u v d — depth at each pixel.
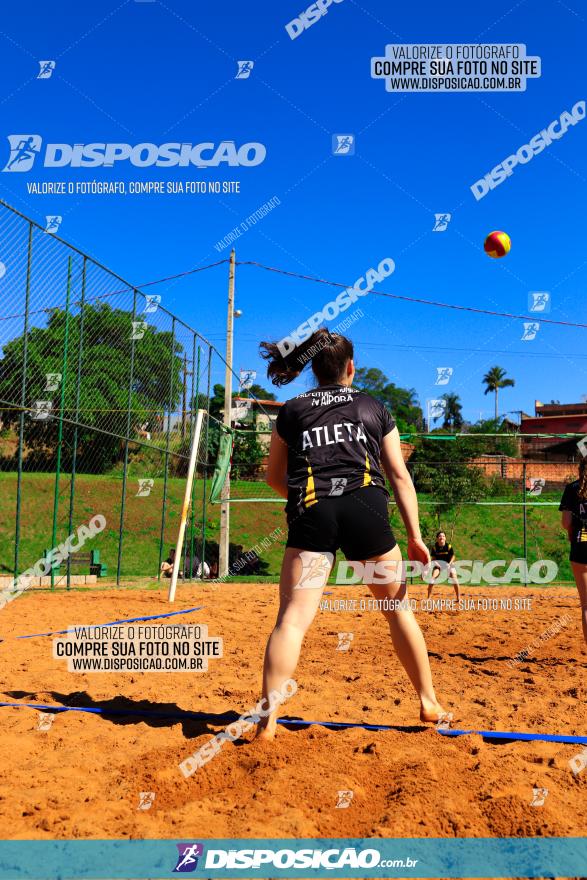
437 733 3.45
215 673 5.35
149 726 3.73
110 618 8.66
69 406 13.13
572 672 5.87
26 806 2.54
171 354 16.30
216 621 8.81
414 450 26.95
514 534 25.25
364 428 3.32
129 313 14.42
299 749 3.14
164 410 16.17
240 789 2.75
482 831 2.39
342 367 3.58
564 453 39.56
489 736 3.59
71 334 13.01
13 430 15.12
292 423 3.38
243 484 28.53
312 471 3.22
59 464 12.75
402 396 66.06
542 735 3.57
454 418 55.06
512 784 2.79
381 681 5.20
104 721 3.82
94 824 2.42
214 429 20.89
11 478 23.44
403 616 3.41
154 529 23.59
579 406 68.50
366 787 2.76
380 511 3.25
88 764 3.05
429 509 23.59
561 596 15.05
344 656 6.49
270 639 3.16
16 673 5.14
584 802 2.70
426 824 2.42
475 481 24.05
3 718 3.83
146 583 15.84
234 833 2.33
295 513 3.20
